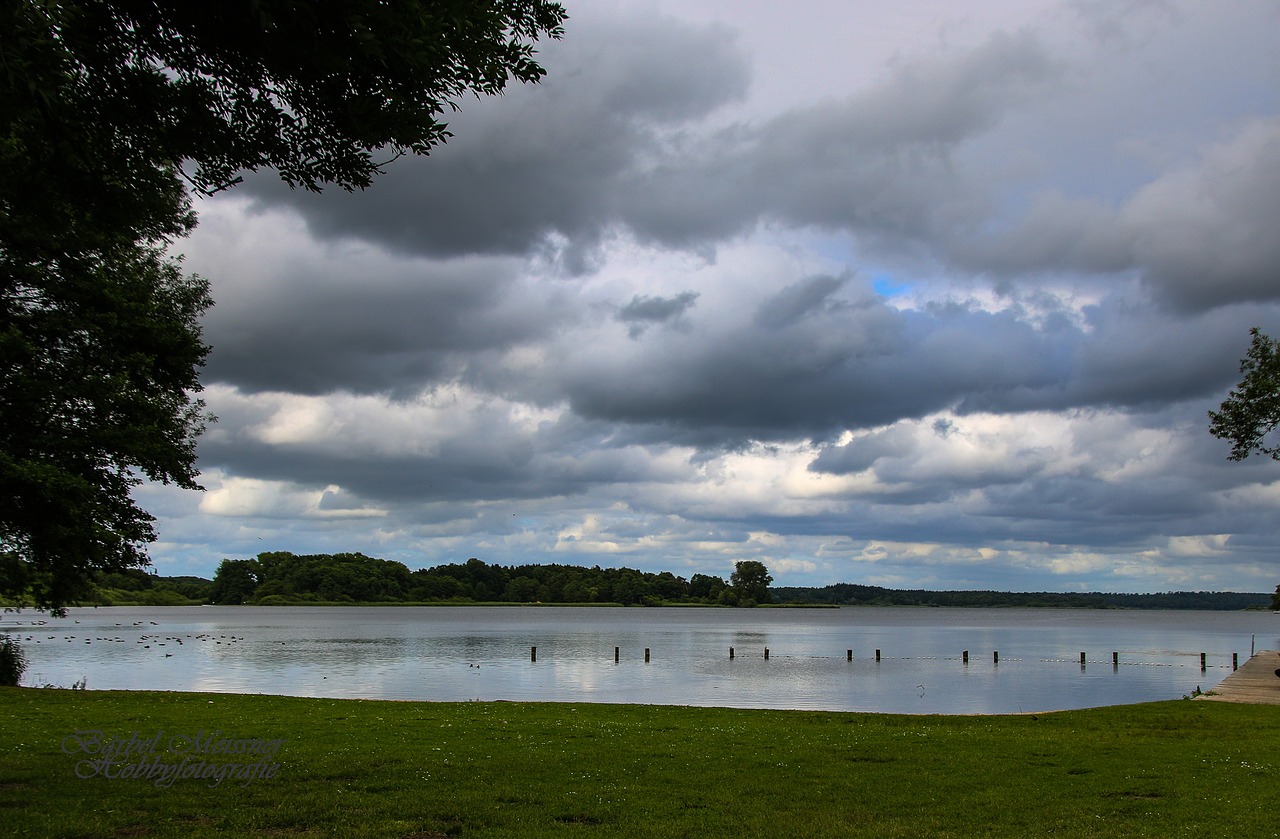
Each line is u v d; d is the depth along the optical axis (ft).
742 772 48.26
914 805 41.04
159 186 40.81
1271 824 37.81
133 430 89.97
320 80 34.19
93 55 33.42
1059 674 187.52
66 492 79.77
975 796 43.01
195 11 32.17
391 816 36.86
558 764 49.29
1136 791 44.55
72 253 73.92
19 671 115.03
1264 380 105.40
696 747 57.00
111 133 36.47
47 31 28.86
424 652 246.27
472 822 36.22
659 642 311.06
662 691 144.66
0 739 55.01
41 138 37.11
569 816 37.83
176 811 36.78
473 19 34.50
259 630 394.93
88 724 64.13
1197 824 37.63
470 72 35.99
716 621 586.45
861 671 193.06
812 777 47.24
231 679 164.86
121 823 34.78
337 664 202.49
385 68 33.60
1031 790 44.55
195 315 103.71
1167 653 265.95
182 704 81.87
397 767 47.03
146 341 94.02
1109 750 57.93
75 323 85.30
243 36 32.37
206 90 35.81
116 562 96.58
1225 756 55.62
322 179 38.75
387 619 568.00
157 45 34.19
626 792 42.50
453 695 135.95
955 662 224.12
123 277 94.07
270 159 37.81
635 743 58.54
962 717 81.46
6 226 68.80
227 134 36.83
